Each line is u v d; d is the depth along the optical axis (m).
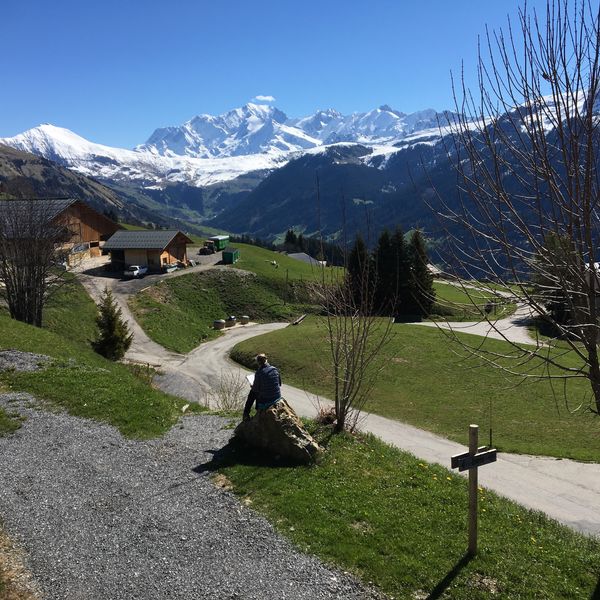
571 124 8.24
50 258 46.22
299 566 10.69
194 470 14.73
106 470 14.60
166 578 10.20
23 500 12.77
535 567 11.27
